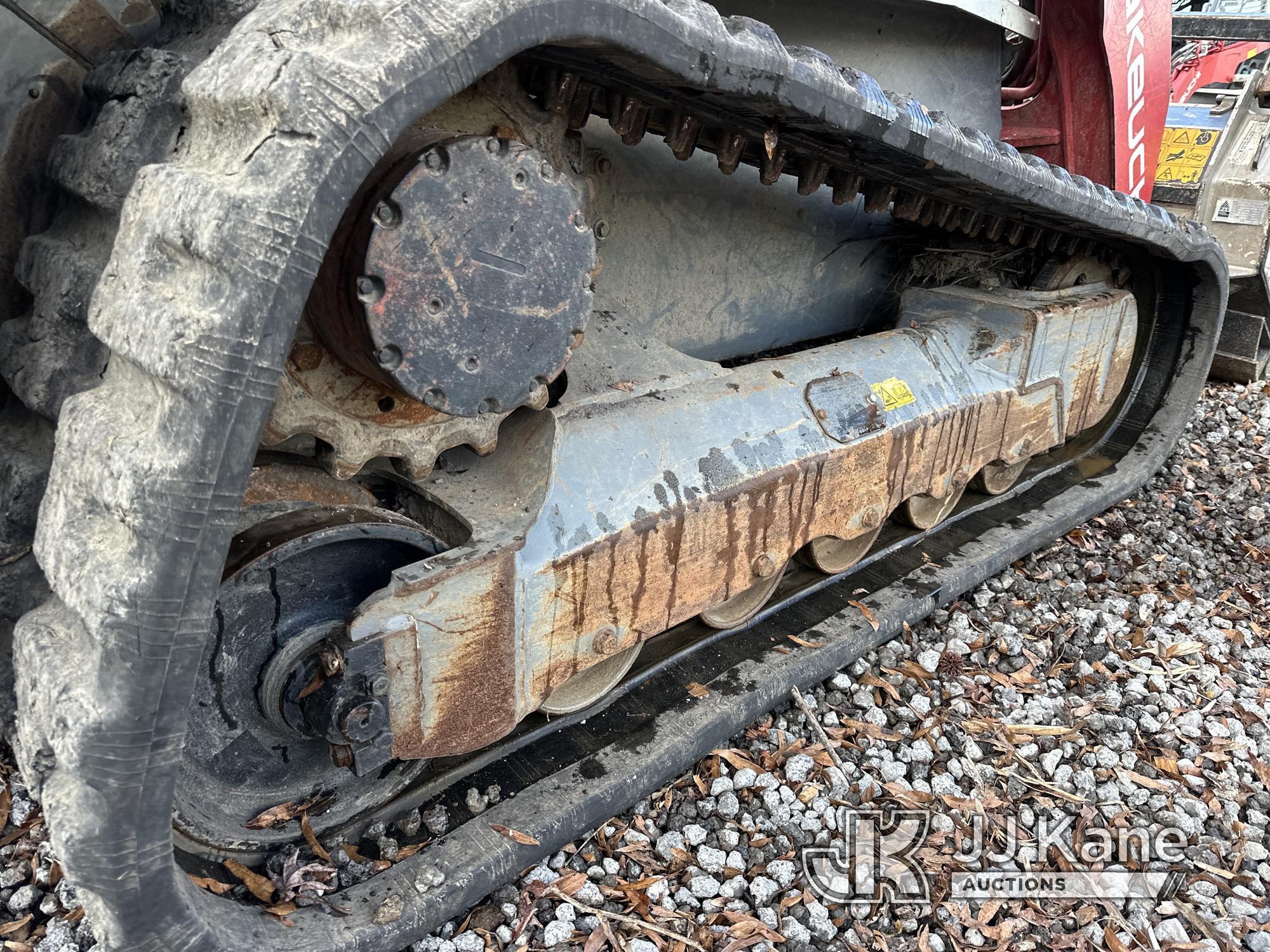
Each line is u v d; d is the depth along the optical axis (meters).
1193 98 5.96
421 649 1.66
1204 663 2.84
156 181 1.25
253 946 1.47
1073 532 3.52
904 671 2.64
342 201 1.15
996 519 3.33
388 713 1.65
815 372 2.44
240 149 1.18
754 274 2.65
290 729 1.69
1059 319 3.01
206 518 1.16
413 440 1.69
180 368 1.12
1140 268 3.72
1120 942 1.91
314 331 1.52
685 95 1.71
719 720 2.21
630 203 2.25
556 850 1.96
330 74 1.12
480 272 1.40
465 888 1.75
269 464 1.67
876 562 2.96
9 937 1.72
